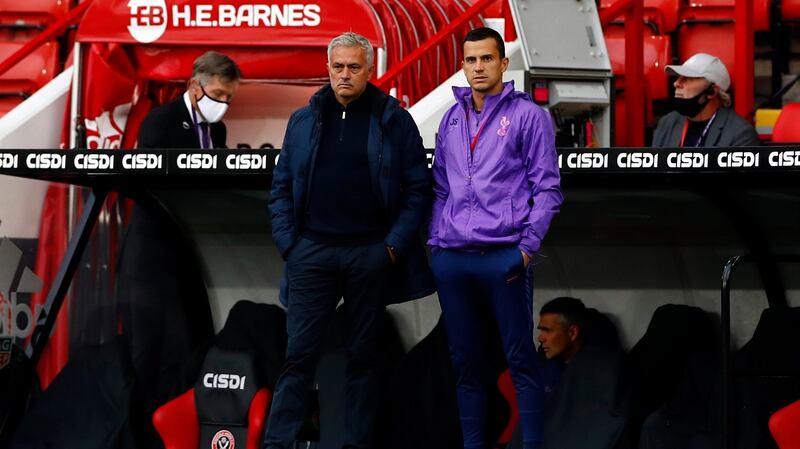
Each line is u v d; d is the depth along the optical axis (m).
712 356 20.03
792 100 29.36
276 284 24.83
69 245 22.08
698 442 19.22
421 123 21.81
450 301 17.48
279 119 25.84
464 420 17.83
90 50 23.98
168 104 22.11
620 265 23.16
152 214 23.95
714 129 20.95
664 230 22.78
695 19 29.73
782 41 29.95
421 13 24.30
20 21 31.28
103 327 24.81
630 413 19.78
